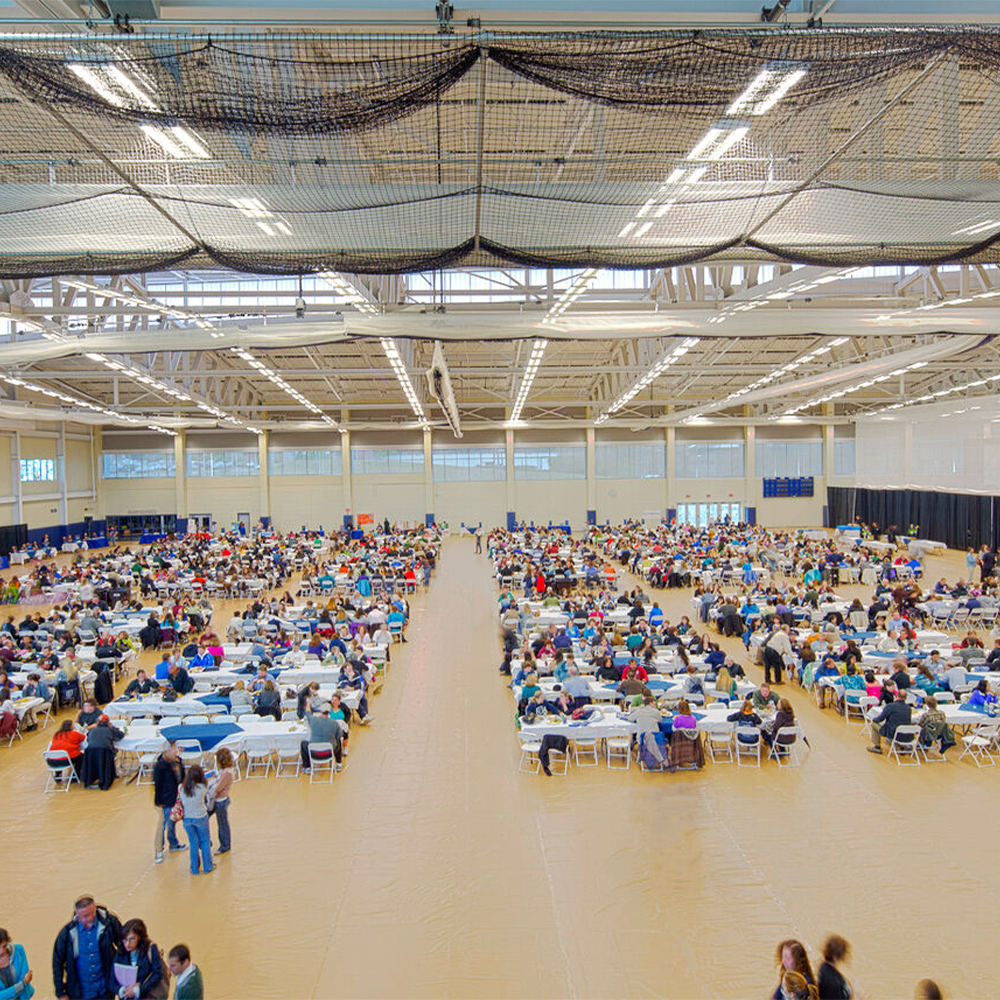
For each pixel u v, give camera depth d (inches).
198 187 325.1
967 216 352.2
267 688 518.9
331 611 811.4
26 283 693.9
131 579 1186.6
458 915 313.1
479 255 364.8
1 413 1116.5
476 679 673.0
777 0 261.1
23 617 996.6
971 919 307.6
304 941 296.5
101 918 234.8
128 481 1959.9
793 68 228.1
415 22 231.6
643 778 456.1
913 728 480.4
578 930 301.4
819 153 349.7
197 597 1112.2
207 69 232.5
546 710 505.4
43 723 577.6
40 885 343.0
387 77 229.3
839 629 716.0
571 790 438.9
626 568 1405.0
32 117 314.8
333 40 200.7
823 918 308.7
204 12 253.0
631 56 216.8
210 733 459.2
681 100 245.9
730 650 792.3
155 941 298.2
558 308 596.7
